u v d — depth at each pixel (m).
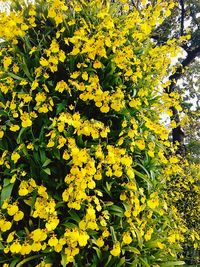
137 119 2.24
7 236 1.90
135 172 2.06
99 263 1.91
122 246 1.95
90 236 1.90
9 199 1.84
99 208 1.81
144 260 2.00
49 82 2.10
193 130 8.95
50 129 2.02
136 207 1.96
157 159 2.28
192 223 5.14
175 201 4.71
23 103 1.98
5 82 2.06
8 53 2.22
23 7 2.35
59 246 1.73
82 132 1.91
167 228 2.51
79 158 1.82
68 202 1.88
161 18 2.51
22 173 1.88
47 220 1.75
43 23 2.29
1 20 2.13
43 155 1.95
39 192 1.81
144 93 2.23
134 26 2.36
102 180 2.02
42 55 2.16
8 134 2.08
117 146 2.10
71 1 2.29
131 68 2.30
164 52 2.44
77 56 2.15
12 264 1.79
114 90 2.20
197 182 5.29
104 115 2.16
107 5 2.34
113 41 2.22
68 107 2.13
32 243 1.77
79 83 2.12
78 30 2.09
